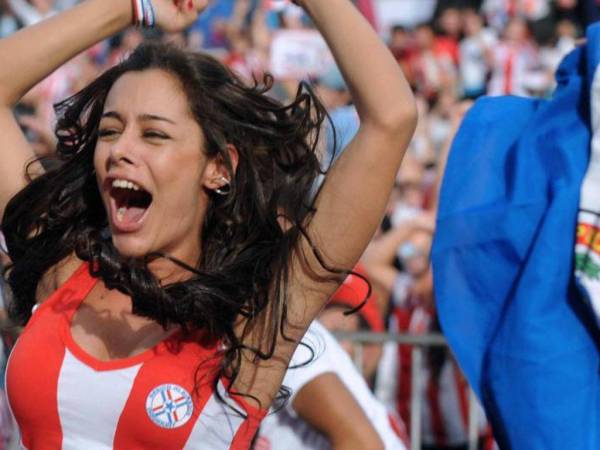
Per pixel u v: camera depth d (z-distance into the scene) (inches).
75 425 275.0
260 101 284.4
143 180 270.8
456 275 327.3
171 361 273.0
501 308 323.6
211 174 282.0
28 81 298.0
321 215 279.0
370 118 271.9
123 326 279.4
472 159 335.0
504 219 323.9
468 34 1084.5
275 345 279.0
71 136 299.4
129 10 292.4
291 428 388.8
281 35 813.9
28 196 297.7
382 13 1217.4
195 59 279.4
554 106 330.0
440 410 548.7
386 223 804.0
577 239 311.7
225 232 283.0
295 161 288.8
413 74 1048.8
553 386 308.7
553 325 311.4
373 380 551.2
